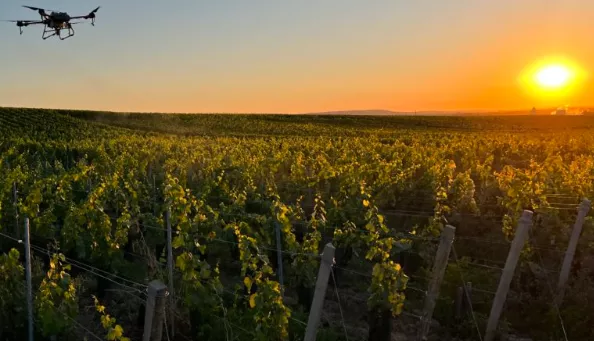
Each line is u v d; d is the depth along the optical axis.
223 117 74.75
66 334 7.12
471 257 10.46
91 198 9.88
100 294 9.00
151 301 5.49
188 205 8.77
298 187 14.52
